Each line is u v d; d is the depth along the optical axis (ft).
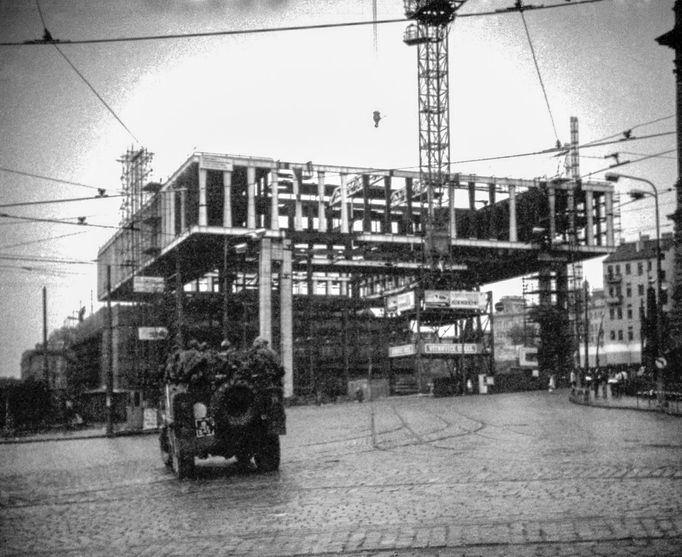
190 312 282.97
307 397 268.41
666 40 96.89
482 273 366.43
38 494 51.75
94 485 55.72
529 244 327.47
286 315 285.43
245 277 305.12
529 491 38.96
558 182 327.26
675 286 178.81
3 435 157.99
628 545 25.82
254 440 56.80
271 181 290.15
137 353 238.27
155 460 77.25
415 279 318.65
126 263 273.33
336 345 321.11
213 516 36.70
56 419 184.14
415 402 210.18
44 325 212.02
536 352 336.70
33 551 30.55
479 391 282.56
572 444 66.03
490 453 60.44
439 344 294.66
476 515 32.71
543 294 332.19
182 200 272.51
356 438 86.84
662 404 124.26
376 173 307.37
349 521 32.96
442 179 294.66
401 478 47.19
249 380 56.24
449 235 300.81
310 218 326.44
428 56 293.02
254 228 279.69
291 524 33.04
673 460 50.98
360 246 316.40
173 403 56.03
